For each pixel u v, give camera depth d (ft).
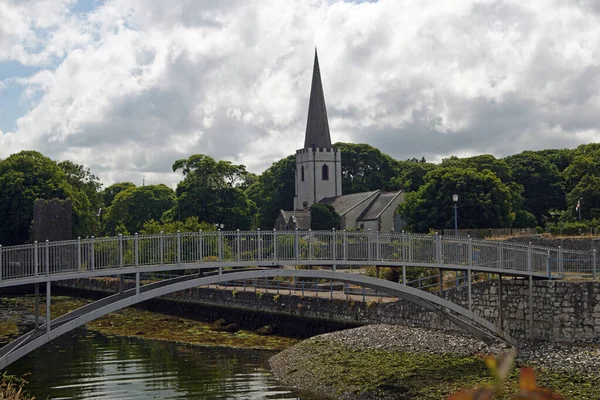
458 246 100.73
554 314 102.68
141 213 377.09
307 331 140.05
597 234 171.63
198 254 84.43
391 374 94.53
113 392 94.48
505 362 11.34
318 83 401.29
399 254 96.07
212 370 108.47
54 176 244.63
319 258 90.58
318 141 395.75
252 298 157.69
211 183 310.04
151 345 133.08
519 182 298.15
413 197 247.91
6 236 234.99
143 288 83.61
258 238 87.45
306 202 386.32
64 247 77.00
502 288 109.09
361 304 131.54
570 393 79.46
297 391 93.66
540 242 162.20
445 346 106.52
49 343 136.87
